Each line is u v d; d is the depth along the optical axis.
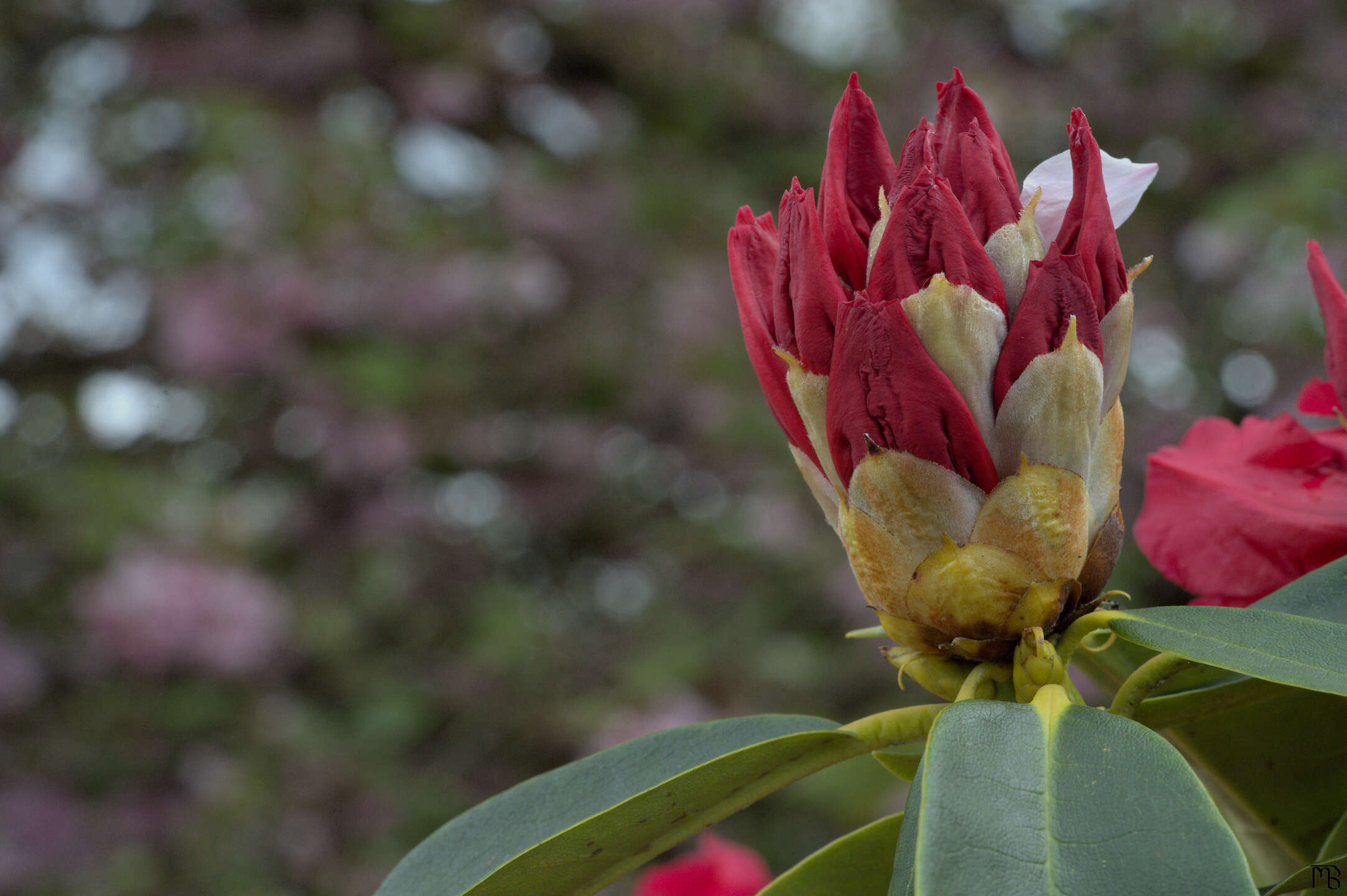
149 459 4.88
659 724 4.31
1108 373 0.76
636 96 5.82
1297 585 0.86
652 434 5.25
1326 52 5.11
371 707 4.54
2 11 5.00
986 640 0.74
